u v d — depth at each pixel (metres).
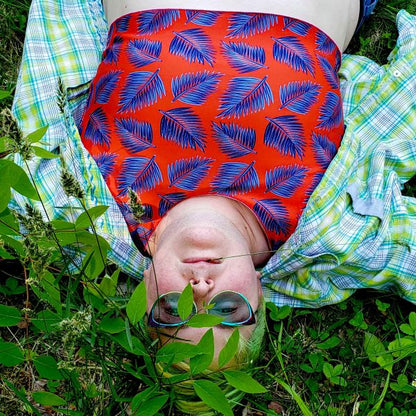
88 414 1.61
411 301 2.07
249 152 1.85
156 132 1.85
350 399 1.97
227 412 1.29
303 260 1.92
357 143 2.12
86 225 1.32
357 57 2.42
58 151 2.05
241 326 1.57
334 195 1.92
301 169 1.89
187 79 1.84
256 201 1.86
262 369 1.89
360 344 2.07
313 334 2.05
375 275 2.04
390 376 2.01
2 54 2.38
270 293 2.07
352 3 2.19
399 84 2.23
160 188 1.86
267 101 1.85
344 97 2.32
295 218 1.88
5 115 1.13
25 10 2.42
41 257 1.27
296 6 1.94
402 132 2.23
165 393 1.46
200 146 1.84
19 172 1.19
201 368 1.33
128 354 1.65
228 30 1.90
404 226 2.02
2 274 2.01
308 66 1.92
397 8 2.56
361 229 1.95
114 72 1.92
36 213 1.26
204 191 1.85
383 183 2.07
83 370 1.86
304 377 2.01
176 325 1.54
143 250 1.91
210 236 1.61
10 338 1.95
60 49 2.24
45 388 1.90
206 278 1.57
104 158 1.90
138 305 1.31
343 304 2.11
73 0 2.32
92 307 1.45
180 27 1.90
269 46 1.90
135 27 1.95
